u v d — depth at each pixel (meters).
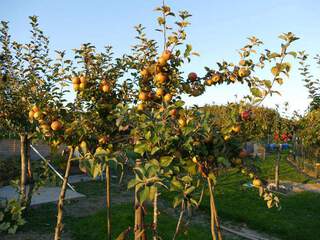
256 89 1.95
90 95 2.60
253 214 6.04
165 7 2.21
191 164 1.92
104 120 2.54
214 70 2.29
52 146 2.46
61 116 2.47
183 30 2.23
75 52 2.76
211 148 1.93
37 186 3.40
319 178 10.57
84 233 4.91
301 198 7.62
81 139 2.42
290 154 14.84
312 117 9.58
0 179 8.50
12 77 5.44
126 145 2.35
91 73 2.78
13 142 10.83
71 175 10.01
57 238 2.55
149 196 1.42
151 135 1.83
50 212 6.04
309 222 5.77
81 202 6.89
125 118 1.99
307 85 8.38
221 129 2.00
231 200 6.92
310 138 9.72
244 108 2.01
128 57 2.88
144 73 2.31
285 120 9.90
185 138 1.82
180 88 2.30
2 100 5.36
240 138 2.02
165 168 1.68
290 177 10.76
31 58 5.21
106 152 1.70
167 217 5.68
